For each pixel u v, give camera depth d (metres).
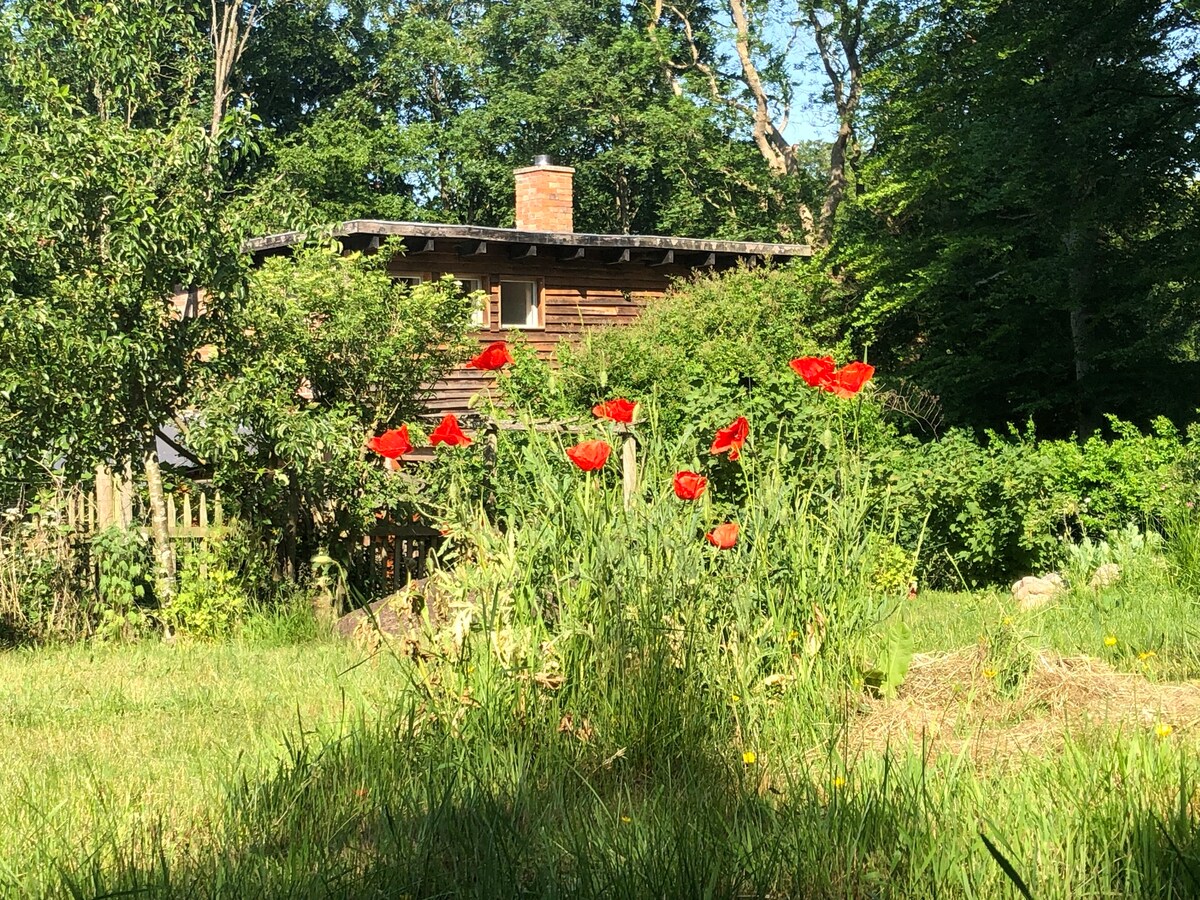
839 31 35.47
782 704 5.13
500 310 21.50
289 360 11.94
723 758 4.71
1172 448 14.18
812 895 3.44
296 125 42.53
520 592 5.11
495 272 21.33
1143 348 21.19
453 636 5.08
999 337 22.84
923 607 9.34
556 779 4.50
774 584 5.56
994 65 21.02
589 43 41.56
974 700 5.43
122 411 10.26
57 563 10.45
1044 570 12.70
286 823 4.25
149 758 5.66
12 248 9.76
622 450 6.09
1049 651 6.02
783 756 4.77
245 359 11.16
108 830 4.23
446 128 43.62
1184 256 19.77
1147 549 10.66
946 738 4.91
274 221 11.05
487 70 43.09
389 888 3.57
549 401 11.95
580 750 4.77
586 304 22.45
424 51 43.06
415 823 4.13
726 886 3.46
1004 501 12.44
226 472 10.87
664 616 5.11
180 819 4.52
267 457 11.07
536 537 5.25
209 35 38.62
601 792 4.51
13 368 9.73
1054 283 21.09
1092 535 13.86
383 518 11.65
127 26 10.51
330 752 4.79
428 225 19.48
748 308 20.14
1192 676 6.16
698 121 38.69
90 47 10.41
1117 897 3.26
